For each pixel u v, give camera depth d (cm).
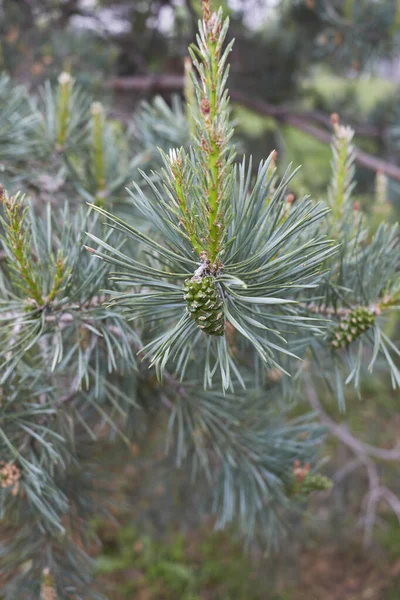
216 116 37
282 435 59
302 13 142
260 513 60
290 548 159
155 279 41
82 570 55
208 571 168
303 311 48
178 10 142
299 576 167
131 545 171
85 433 60
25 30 133
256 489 58
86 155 65
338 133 50
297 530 96
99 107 59
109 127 67
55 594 51
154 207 41
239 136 168
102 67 137
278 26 153
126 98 143
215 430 56
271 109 153
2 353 45
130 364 49
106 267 47
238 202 41
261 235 41
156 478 90
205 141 37
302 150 184
